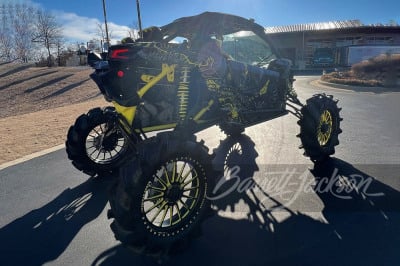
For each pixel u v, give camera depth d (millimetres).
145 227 2436
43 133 6859
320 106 4227
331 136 4484
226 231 2900
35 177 4336
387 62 16906
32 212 3395
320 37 38469
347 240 2705
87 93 16750
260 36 4270
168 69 3254
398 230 2820
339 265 2410
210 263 2498
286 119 7273
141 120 3434
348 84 15570
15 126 7895
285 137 5812
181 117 3305
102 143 4234
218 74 3680
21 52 46312
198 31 3441
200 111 3549
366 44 34062
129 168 2424
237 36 4527
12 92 18172
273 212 3193
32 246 2803
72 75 21984
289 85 5129
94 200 3652
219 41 3807
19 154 5387
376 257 2482
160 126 3596
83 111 9797
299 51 38844
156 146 2508
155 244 2473
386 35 37562
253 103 4457
